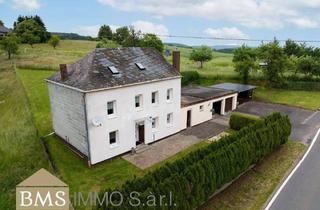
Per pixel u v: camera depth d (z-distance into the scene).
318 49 56.75
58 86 23.84
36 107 35.88
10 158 24.89
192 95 33.75
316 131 28.98
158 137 26.25
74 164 21.89
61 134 26.03
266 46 47.38
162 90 25.50
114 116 22.00
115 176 20.16
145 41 56.50
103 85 20.84
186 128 29.84
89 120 20.55
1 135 30.09
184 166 16.22
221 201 16.88
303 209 16.06
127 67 23.92
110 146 22.36
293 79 50.69
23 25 99.44
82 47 92.12
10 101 41.69
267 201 16.84
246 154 18.75
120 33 79.38
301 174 19.97
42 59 65.69
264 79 50.50
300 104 40.00
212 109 33.75
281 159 22.33
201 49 63.34
